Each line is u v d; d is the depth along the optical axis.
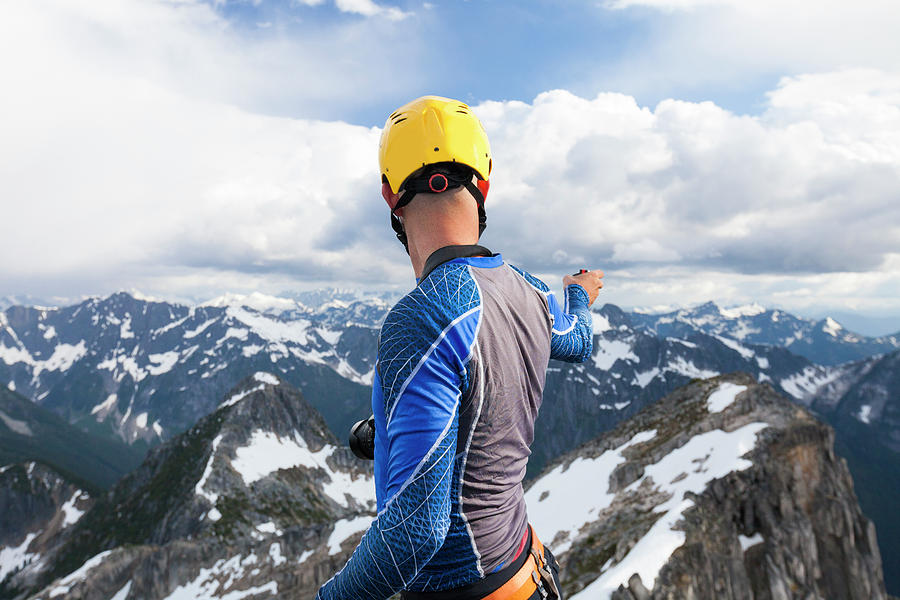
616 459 93.56
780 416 83.12
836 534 68.50
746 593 49.47
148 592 133.88
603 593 42.03
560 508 87.31
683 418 96.62
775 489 66.56
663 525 54.38
